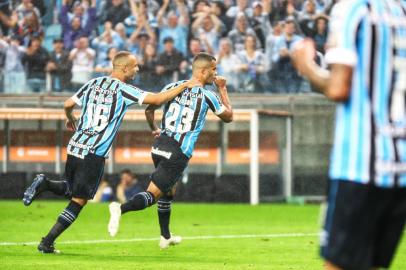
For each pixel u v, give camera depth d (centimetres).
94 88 1847
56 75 4434
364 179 841
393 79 853
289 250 2025
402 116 855
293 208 3725
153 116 1922
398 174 848
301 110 4225
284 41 4316
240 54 4331
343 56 835
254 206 3856
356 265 849
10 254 1847
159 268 1603
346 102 855
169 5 4434
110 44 4453
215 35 4375
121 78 1858
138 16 4444
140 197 1823
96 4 4484
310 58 862
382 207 858
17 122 4328
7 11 4519
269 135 4156
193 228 2733
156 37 4425
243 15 4356
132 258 1797
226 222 2997
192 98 1895
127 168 4247
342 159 853
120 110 1838
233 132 4138
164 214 1984
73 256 1820
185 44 4400
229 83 4338
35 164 4312
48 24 4506
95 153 1825
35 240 2225
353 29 847
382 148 845
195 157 4184
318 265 1700
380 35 852
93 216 3188
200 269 1597
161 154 1888
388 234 882
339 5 871
